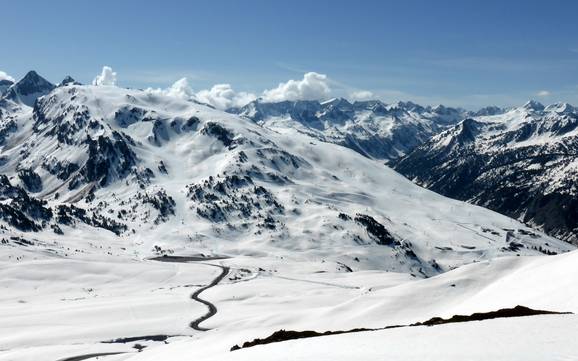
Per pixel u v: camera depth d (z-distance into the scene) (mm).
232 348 81875
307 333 79000
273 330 127375
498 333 43906
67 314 180250
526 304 94812
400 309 139125
